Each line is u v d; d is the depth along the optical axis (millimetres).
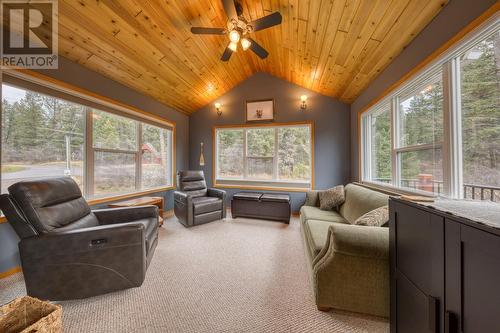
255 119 4410
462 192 1423
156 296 1575
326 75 3238
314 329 1255
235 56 3477
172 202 4258
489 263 592
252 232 3045
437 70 1641
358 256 1286
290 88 4223
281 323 1305
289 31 2520
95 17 1939
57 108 2295
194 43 2762
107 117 2920
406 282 1010
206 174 4738
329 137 4047
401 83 2031
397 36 1869
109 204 2791
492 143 1235
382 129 2766
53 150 2258
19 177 1966
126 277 1566
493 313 579
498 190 1202
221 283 1747
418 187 1911
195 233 2994
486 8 1160
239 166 4633
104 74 2689
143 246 1622
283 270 1956
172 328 1265
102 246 1508
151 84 3262
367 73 2680
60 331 1004
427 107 1800
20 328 1002
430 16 1562
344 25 2012
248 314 1384
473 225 640
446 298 746
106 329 1256
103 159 2852
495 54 1207
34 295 1411
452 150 1459
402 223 1050
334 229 1332
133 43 2377
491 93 1233
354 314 1379
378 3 1624
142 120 3447
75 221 1791
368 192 2225
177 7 2152
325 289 1356
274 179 4406
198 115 4785
